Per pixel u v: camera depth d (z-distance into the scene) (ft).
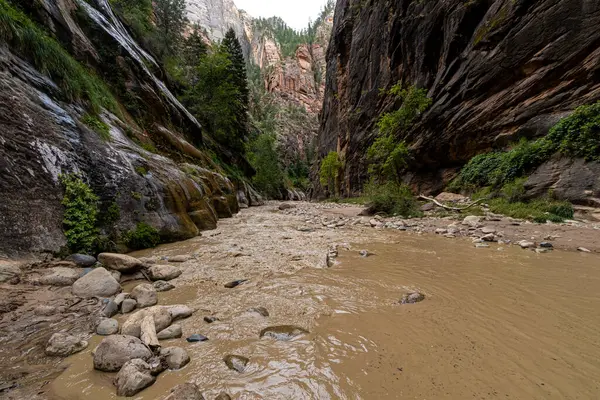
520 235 24.80
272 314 10.73
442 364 7.57
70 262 15.43
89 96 28.53
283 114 364.79
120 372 6.77
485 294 12.58
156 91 54.75
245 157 132.46
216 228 34.73
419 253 20.76
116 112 36.91
